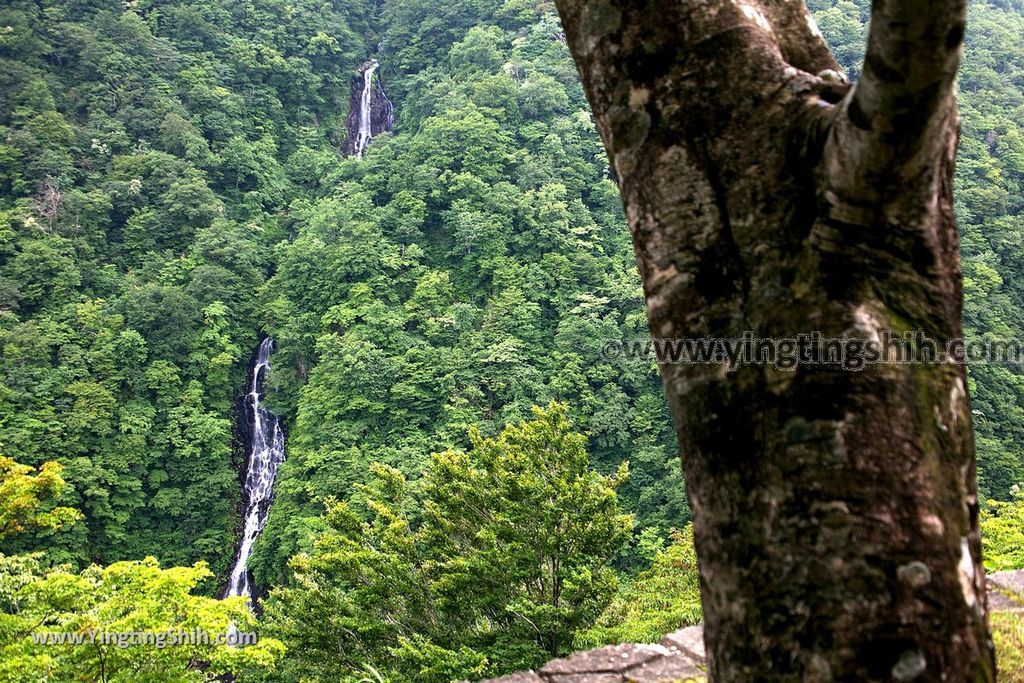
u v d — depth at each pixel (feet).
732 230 4.11
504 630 22.71
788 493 3.52
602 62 4.71
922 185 3.61
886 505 3.38
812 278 3.82
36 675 17.81
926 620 3.26
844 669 3.20
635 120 4.52
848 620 3.25
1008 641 10.91
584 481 24.14
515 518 23.73
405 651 21.44
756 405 3.79
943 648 3.26
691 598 23.34
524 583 24.38
